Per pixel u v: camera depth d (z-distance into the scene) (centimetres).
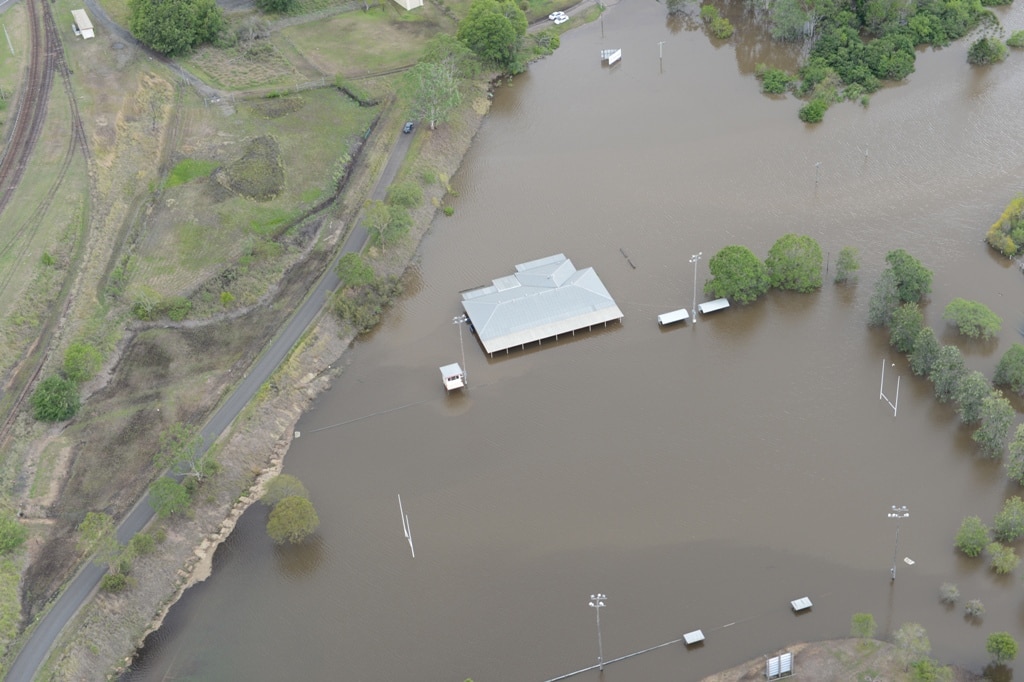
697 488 19512
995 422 19338
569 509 19312
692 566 18200
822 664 16588
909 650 16212
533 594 17950
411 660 17125
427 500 19675
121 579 17850
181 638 17738
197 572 18750
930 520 18675
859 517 18800
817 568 18025
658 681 16600
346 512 19562
